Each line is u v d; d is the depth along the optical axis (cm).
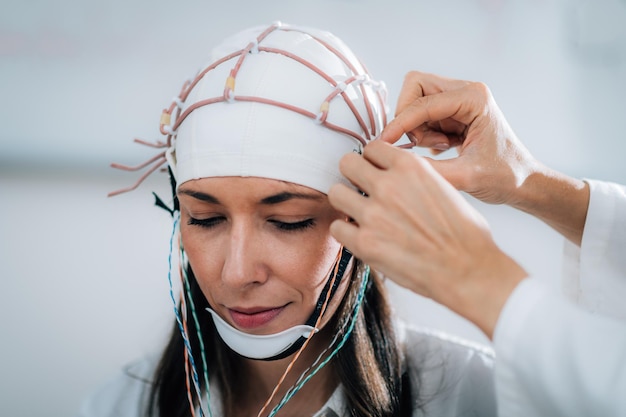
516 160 68
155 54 316
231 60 64
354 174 54
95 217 274
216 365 82
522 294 50
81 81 320
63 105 321
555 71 297
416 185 51
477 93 65
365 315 81
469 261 51
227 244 63
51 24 316
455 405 83
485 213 284
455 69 298
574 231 77
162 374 84
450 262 51
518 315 50
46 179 318
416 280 53
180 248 72
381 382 78
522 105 298
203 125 62
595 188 75
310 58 64
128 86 319
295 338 65
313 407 78
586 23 292
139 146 323
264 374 78
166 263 232
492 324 51
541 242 247
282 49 64
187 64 315
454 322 180
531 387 50
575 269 80
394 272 53
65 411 149
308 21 301
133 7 314
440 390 84
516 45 296
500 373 51
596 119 297
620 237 74
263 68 62
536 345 49
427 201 51
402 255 52
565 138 298
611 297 76
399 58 297
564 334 48
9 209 279
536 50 296
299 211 61
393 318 86
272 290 63
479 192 68
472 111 65
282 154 60
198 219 65
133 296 206
